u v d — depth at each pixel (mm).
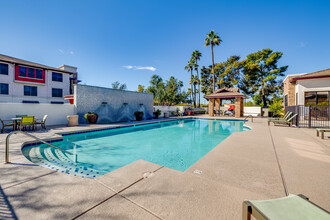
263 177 2719
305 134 7000
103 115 13477
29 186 2330
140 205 1862
